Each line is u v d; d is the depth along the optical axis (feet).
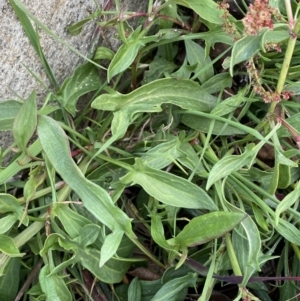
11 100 0.54
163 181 0.51
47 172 0.53
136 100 0.54
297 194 0.50
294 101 0.59
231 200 0.56
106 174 0.57
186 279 0.53
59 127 0.47
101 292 0.58
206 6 0.54
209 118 0.57
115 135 0.53
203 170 0.56
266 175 0.56
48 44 0.57
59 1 0.56
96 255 0.53
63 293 0.50
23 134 0.49
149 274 0.59
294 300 0.57
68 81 0.58
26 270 0.58
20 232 0.55
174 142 0.55
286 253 0.58
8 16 0.52
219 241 0.56
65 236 0.51
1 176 0.51
